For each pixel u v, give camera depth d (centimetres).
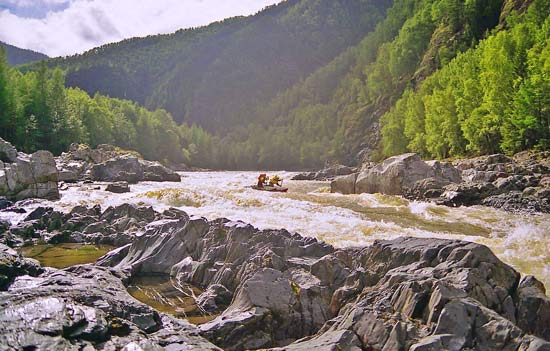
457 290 761
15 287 906
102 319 662
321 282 1084
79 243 1930
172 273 1398
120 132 12269
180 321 821
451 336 664
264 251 1283
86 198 3266
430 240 1078
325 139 15138
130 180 5406
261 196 3184
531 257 1574
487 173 3634
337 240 1806
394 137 8925
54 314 642
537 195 2941
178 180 5966
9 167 3250
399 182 3750
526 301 824
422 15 12094
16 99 7844
